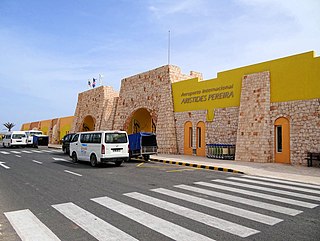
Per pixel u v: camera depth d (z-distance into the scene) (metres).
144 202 7.13
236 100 19.84
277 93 17.22
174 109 25.42
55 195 8.03
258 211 6.32
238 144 18.50
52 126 52.84
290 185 9.77
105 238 4.71
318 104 15.22
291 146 16.27
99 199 7.50
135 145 18.86
